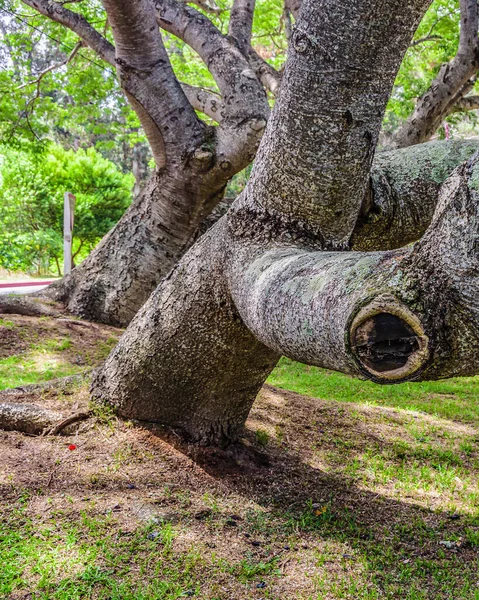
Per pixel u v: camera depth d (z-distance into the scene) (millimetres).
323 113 2777
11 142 10836
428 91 9250
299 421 5059
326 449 4559
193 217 7141
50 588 2525
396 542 3203
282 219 3062
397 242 3807
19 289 15023
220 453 3949
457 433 5324
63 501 3209
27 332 7062
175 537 2977
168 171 6750
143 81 6004
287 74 2850
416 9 2566
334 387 7012
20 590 2504
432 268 1721
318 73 2713
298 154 2885
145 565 2736
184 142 6418
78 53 10922
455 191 1701
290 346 2188
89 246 23719
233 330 3504
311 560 2924
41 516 3047
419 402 6504
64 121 12992
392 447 4773
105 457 3729
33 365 6254
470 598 2693
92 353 6766
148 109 6203
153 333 3781
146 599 2492
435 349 1702
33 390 4371
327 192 2953
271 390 5816
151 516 3129
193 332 3619
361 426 5215
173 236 7375
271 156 2988
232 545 2986
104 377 4164
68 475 3488
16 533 2871
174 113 6297
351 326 1761
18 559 2691
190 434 3992
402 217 3654
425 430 5324
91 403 4148
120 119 19906
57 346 6801
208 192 6852
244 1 7617
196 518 3203
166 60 6074
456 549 3176
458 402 6621
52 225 22484
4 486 3277
